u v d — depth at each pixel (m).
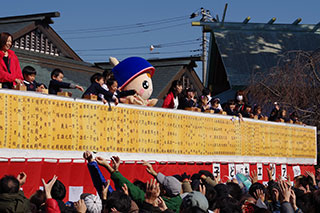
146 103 15.37
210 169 15.73
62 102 11.50
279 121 19.62
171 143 14.45
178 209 8.20
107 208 7.20
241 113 18.34
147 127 13.70
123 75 15.23
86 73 31.23
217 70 41.06
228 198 7.88
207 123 15.88
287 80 28.00
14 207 6.55
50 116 11.20
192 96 16.27
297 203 9.12
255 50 39.62
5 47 11.06
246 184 12.52
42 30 30.62
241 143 17.27
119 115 12.91
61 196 8.01
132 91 14.20
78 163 11.68
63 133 11.45
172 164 14.30
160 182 8.18
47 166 10.97
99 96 12.69
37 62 27.86
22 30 29.20
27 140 10.66
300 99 28.08
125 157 12.98
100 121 12.36
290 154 19.92
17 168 10.37
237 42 40.25
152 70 15.88
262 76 30.69
